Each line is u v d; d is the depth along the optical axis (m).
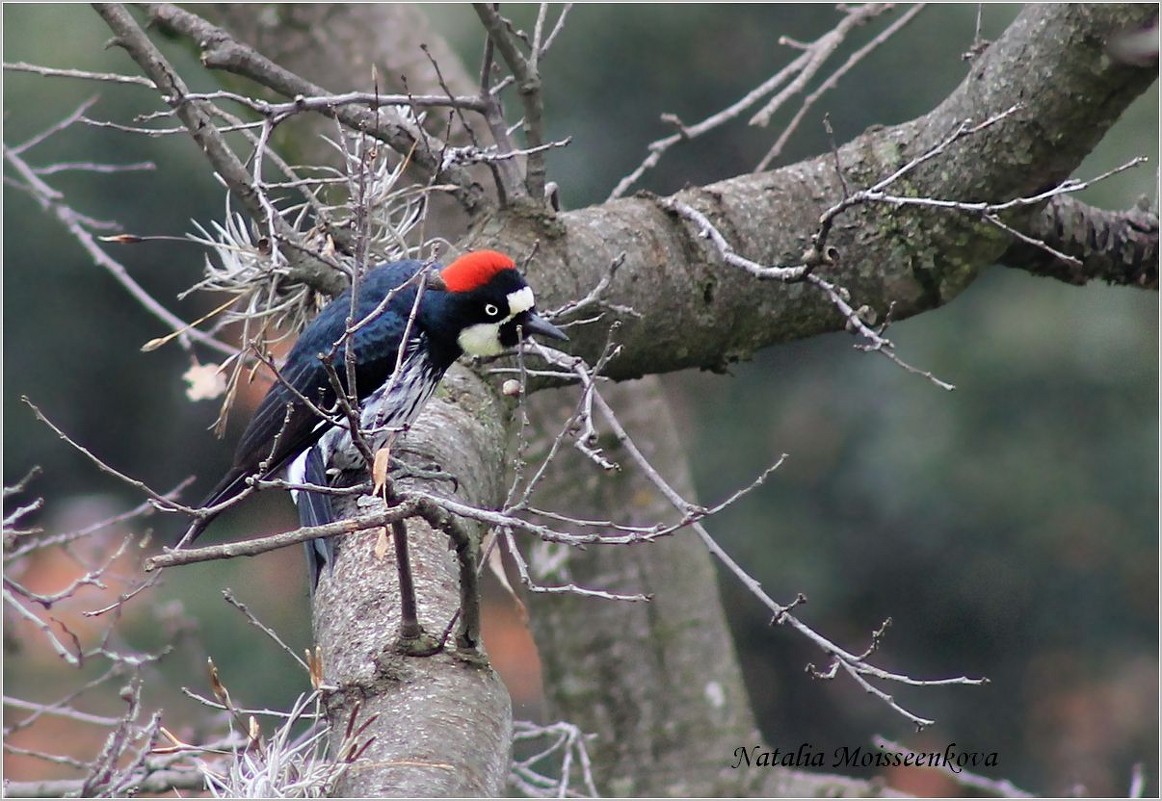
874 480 20.06
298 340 8.52
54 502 20.33
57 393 20.47
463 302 8.17
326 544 7.42
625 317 8.75
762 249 9.08
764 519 20.88
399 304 8.23
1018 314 19.50
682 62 20.39
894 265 9.17
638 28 20.22
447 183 9.02
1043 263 10.30
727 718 12.65
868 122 20.31
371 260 8.69
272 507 19.52
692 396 21.62
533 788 9.54
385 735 5.82
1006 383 19.44
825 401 21.00
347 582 6.98
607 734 12.70
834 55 20.19
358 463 8.31
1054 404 19.42
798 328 9.30
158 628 14.90
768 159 9.58
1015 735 20.44
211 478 20.97
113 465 20.77
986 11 19.88
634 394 12.72
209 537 19.59
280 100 11.49
